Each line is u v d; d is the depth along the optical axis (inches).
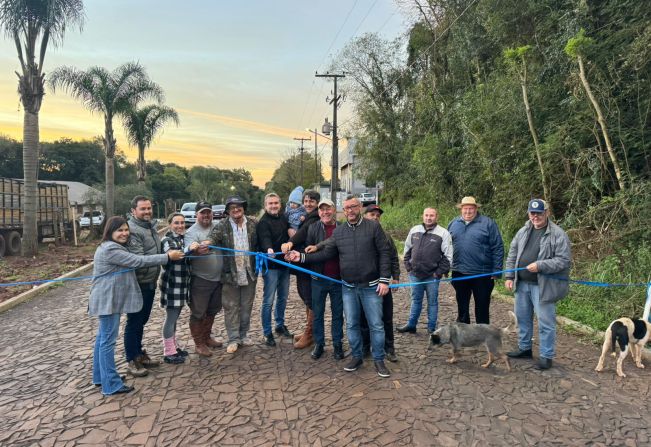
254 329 225.5
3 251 494.6
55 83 643.5
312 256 176.7
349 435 126.6
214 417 137.3
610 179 296.4
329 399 148.4
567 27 321.1
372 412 139.3
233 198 190.9
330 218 188.4
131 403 146.5
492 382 161.2
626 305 222.2
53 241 652.1
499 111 369.7
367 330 187.2
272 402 146.5
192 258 178.5
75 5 466.3
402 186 798.5
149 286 170.1
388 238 180.1
